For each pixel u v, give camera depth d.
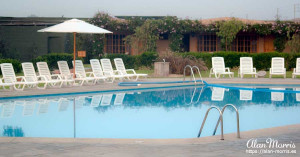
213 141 6.28
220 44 28.34
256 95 14.12
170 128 8.48
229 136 6.69
